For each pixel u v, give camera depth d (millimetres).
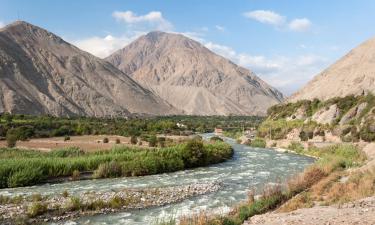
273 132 118812
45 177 48625
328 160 55000
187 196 37750
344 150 74062
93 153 64562
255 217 23531
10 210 30281
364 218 19016
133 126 145125
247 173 54406
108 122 167625
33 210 29469
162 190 39719
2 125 109000
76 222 28203
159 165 56938
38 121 130500
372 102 99062
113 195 36094
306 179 36250
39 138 101312
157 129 147625
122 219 29062
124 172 53125
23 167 47812
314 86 145000
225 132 170125
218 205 33875
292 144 95125
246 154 82500
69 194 36906
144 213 30922
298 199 28188
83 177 50750
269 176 51031
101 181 48500
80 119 179750
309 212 22500
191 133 153875
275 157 76500
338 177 36062
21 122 120312
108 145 81312
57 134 108625
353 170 39031
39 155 62062
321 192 30344
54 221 28359
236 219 23375
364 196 26266
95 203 32125
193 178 50719
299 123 115188
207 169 59938
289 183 35094
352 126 92688
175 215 28281
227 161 70188
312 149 83938
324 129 100875
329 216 20391
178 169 59469
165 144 80625
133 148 69750
